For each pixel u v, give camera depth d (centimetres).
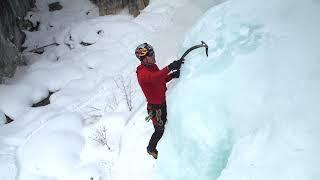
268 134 328
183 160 398
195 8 719
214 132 374
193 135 387
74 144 581
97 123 589
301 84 331
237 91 366
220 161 372
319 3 366
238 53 380
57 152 572
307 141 303
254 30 383
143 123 503
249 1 406
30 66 786
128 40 750
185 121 396
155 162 457
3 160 592
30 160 578
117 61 724
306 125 311
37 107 688
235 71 375
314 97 319
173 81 468
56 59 802
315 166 289
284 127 321
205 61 401
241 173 323
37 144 595
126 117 570
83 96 678
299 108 321
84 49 783
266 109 341
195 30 438
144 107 526
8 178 569
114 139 558
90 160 552
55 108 668
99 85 684
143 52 417
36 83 731
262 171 312
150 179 448
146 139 483
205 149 378
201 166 382
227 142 368
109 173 513
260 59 364
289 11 376
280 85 342
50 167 560
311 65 335
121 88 650
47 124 627
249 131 346
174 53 627
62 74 738
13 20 844
